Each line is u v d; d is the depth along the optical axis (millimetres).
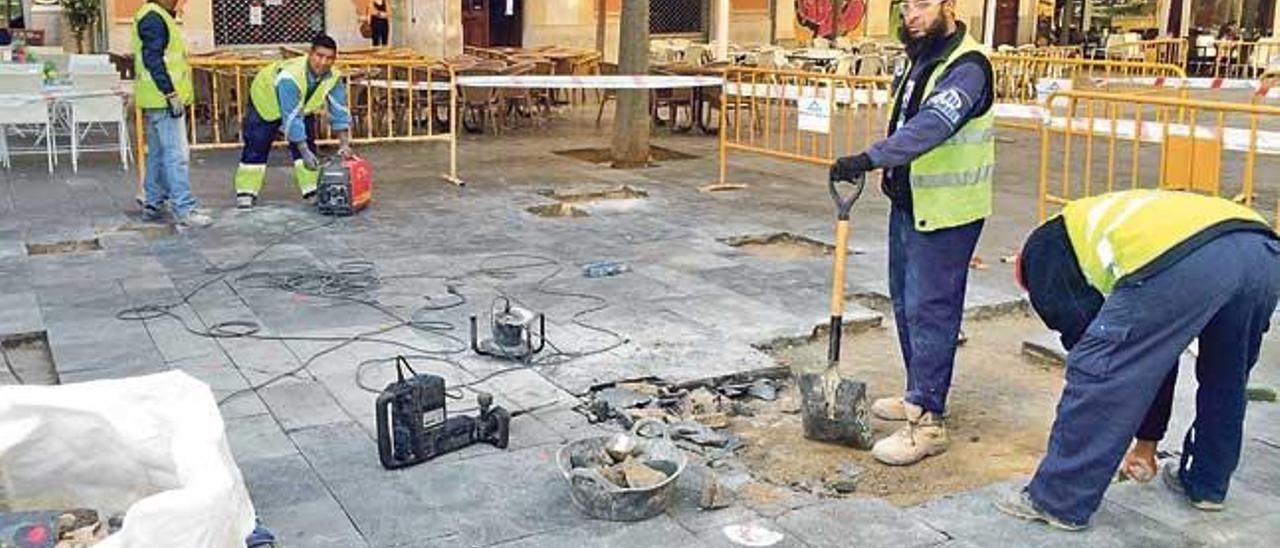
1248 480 4199
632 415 4754
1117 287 3615
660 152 12227
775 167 11320
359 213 8719
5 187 9453
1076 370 3686
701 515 3877
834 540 3705
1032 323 6371
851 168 4141
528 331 5426
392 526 3775
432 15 14625
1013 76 16625
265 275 6859
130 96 10938
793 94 10977
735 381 5246
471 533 3732
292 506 3898
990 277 7160
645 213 9031
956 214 4285
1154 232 3578
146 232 7988
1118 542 3699
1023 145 13133
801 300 6531
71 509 2332
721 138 10188
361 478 4117
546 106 15164
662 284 6844
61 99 10148
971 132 4238
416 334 5781
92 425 2297
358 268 7074
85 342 5590
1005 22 23141
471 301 6402
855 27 20766
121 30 14953
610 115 15531
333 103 8891
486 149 12211
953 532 3758
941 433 4543
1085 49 22312
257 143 8742
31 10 15812
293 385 5039
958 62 4195
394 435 4234
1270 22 25609
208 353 5457
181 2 15352
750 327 5992
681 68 13672
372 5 16422
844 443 4586
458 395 4926
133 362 5324
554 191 9836
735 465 4367
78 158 10828
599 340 5715
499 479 4125
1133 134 9023
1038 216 8570
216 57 12461
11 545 2188
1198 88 15320
